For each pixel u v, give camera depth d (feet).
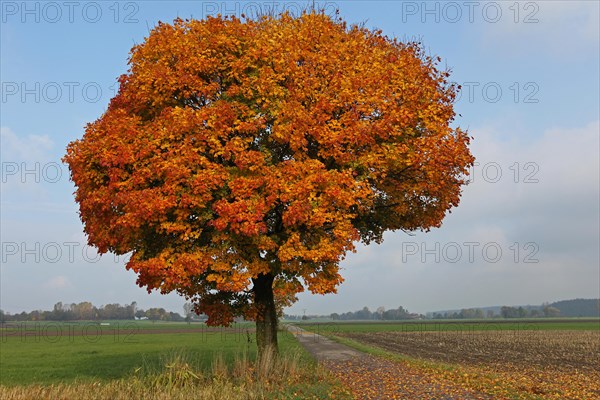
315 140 51.70
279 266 52.80
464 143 54.03
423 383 53.78
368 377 58.39
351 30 60.44
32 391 43.32
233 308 57.82
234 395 43.78
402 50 59.77
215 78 54.29
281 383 48.98
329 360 81.25
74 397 42.09
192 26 54.90
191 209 48.49
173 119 49.70
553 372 87.51
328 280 51.11
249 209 46.50
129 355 136.77
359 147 51.24
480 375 62.69
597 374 84.99
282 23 58.75
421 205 61.67
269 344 58.34
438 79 58.44
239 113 50.96
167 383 46.06
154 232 51.60
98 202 50.19
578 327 324.60
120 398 42.29
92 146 50.88
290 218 46.39
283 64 52.24
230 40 52.95
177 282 47.80
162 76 52.03
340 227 48.21
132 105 55.31
